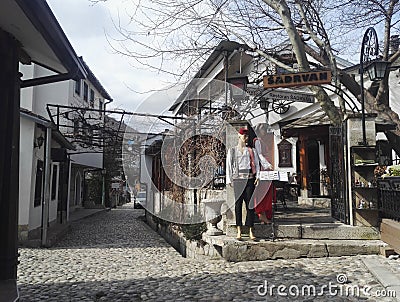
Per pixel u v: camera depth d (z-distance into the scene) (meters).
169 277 6.11
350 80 9.02
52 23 3.62
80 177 25.95
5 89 4.25
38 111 17.98
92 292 5.40
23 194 10.45
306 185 12.98
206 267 6.53
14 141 4.33
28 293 5.44
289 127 12.78
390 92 12.21
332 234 6.92
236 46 9.71
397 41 10.95
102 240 11.43
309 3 9.51
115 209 28.50
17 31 4.09
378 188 6.95
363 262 5.94
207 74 10.51
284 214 9.23
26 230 10.34
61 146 14.66
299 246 6.57
